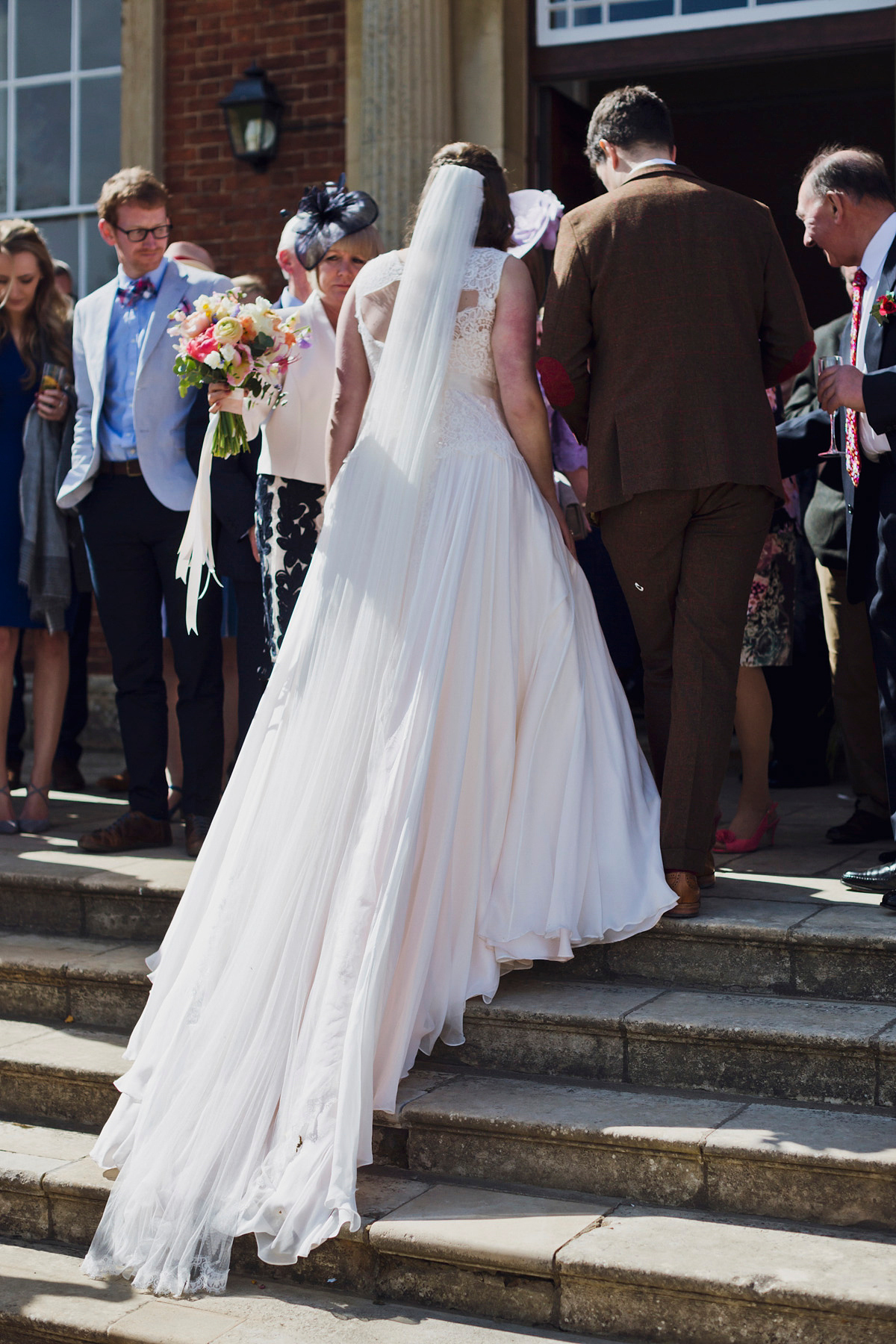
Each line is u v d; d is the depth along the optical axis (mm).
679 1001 3129
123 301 4430
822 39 5812
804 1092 2900
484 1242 2605
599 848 3254
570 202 6645
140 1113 3020
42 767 4801
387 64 5867
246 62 6539
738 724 4023
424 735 3078
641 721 5750
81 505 4445
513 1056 3148
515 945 3148
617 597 4340
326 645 3201
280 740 3191
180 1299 2729
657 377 3223
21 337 4766
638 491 3209
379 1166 3000
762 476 3213
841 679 4180
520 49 6113
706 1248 2545
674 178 3291
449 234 3301
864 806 4207
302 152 6453
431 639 3139
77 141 7027
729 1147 2676
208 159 6652
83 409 4477
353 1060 2789
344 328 3453
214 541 4246
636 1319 2506
